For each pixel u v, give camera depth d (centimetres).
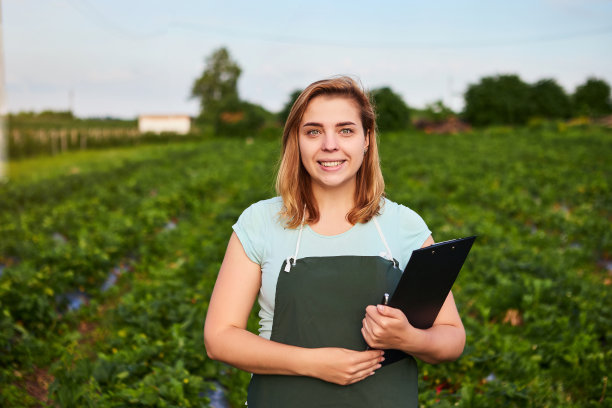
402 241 164
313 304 151
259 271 164
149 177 1527
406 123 4116
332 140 154
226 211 924
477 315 505
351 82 163
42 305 448
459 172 1495
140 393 307
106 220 887
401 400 150
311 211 161
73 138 3231
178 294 499
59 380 318
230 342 150
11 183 1462
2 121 2050
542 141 2748
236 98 4662
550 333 440
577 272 633
